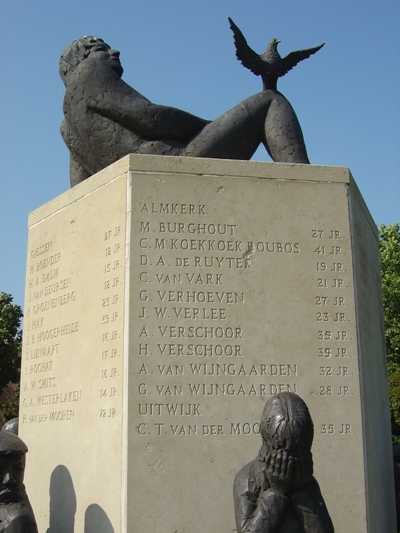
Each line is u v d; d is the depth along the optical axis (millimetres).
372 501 5414
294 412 3711
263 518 3699
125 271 5262
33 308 6621
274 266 5465
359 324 5605
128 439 4922
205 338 5219
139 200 5387
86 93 6398
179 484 4922
